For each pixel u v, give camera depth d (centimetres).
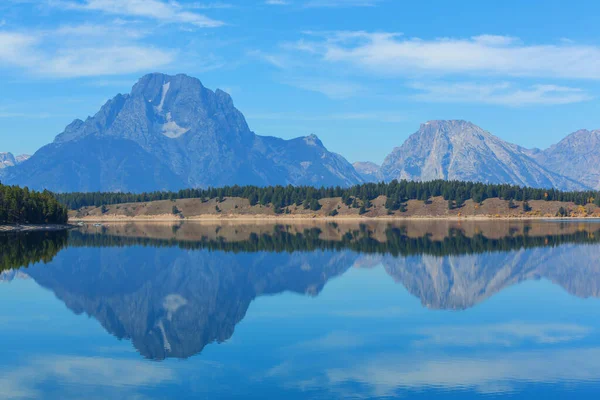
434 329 6162
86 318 6919
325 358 5116
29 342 5753
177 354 5306
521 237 19975
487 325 6350
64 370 4847
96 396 4281
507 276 10388
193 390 4369
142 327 6419
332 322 6525
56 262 12756
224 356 5216
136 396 4275
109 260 13375
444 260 12962
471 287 9169
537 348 5403
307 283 9681
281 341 5706
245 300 8131
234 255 14500
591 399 4175
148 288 9312
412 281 9812
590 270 11162
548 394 4275
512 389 4372
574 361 5009
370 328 6216
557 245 16538
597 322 6519
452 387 4422
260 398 4216
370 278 10212
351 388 4403
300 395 4262
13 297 8375
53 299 8238
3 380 4612
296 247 16688
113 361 5103
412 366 4884
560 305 7594
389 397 4234
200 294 8700
